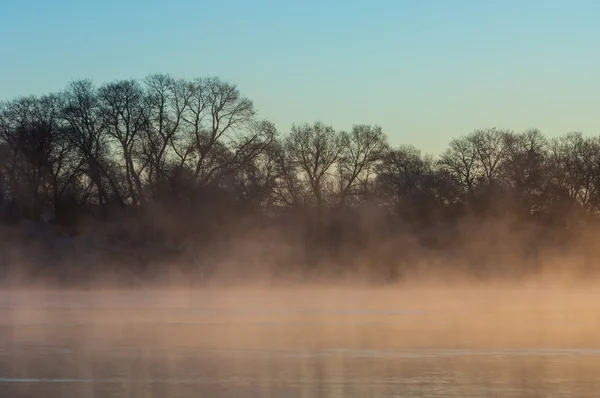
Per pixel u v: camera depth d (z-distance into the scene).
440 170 124.88
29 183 106.00
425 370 30.53
